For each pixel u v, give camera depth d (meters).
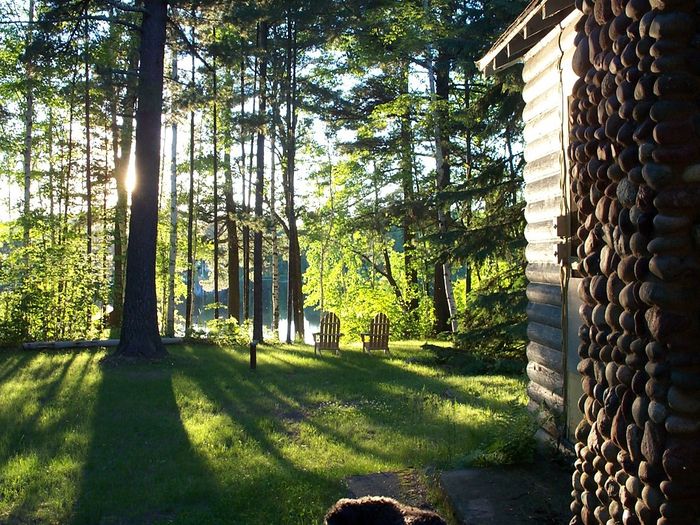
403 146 23.31
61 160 25.80
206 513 5.38
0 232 24.14
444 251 14.42
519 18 6.23
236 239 27.56
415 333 28.38
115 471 6.52
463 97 23.53
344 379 12.20
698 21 2.85
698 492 2.86
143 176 14.84
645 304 3.09
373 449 7.21
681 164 2.88
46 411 9.16
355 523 2.85
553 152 6.22
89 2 14.66
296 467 6.60
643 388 3.12
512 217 13.69
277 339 22.31
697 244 2.87
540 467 5.79
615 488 3.40
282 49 20.19
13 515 5.42
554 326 6.34
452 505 5.11
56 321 17.77
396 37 19.55
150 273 14.84
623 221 3.24
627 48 3.18
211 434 7.95
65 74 20.88
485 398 10.20
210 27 17.00
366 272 35.28
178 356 15.16
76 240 19.14
